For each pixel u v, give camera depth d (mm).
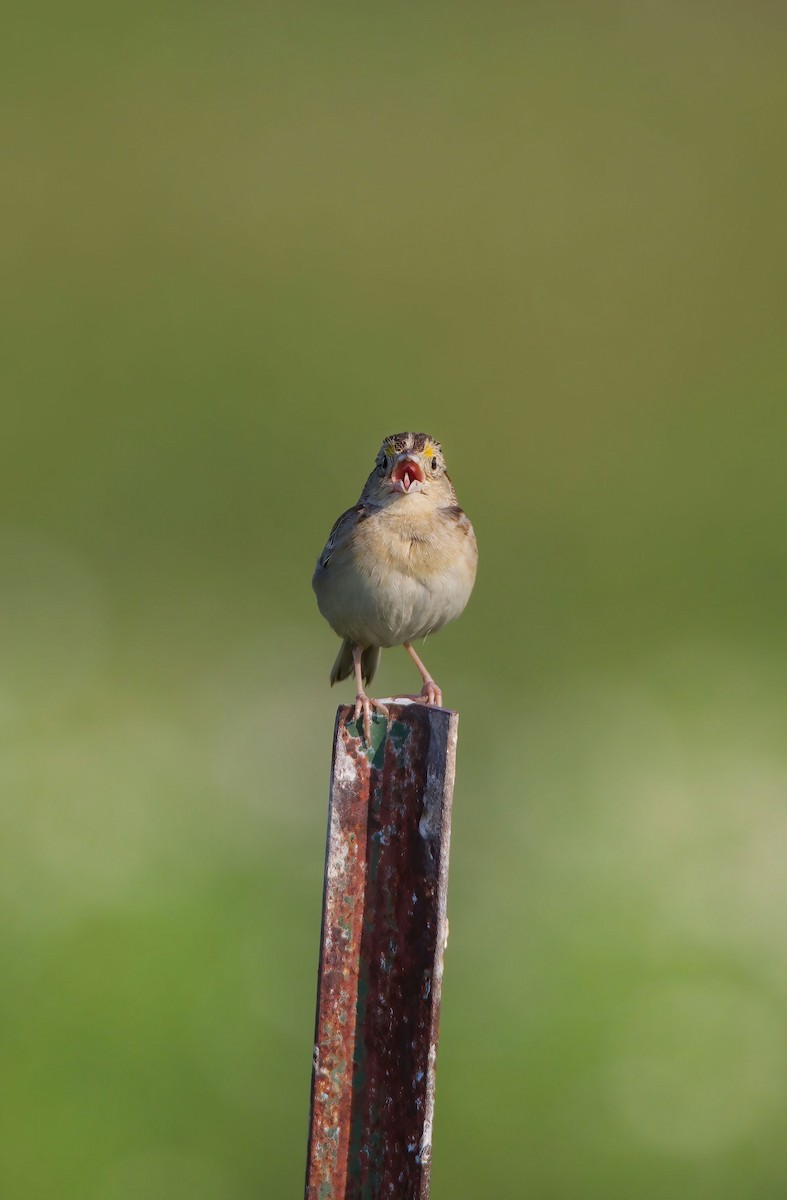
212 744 11938
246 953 9312
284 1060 8750
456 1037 9102
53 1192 7855
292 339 25531
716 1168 8422
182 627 15359
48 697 12570
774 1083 8750
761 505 21156
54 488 20172
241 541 18938
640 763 11719
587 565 19094
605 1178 8430
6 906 9250
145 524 19109
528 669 15688
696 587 18656
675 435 23531
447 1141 8609
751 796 11055
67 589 16219
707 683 14188
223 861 10102
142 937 9148
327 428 23141
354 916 4199
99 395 23281
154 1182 8000
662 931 9695
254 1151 8242
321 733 12570
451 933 9883
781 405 24328
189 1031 8789
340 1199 4176
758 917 9797
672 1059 8883
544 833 10812
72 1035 8570
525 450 22875
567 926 9805
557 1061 8945
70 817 10164
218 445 22094
